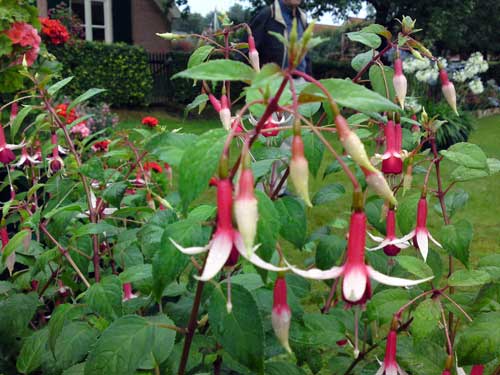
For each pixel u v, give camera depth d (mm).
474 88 2246
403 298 333
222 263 203
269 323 359
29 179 559
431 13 3154
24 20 670
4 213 436
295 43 207
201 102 400
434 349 333
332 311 405
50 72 704
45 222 469
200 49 393
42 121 477
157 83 3260
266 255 238
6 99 716
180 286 378
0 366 430
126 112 2953
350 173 223
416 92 2084
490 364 377
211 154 218
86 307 357
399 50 388
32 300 406
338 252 394
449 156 347
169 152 260
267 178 450
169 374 335
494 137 2410
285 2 990
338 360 417
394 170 372
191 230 243
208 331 384
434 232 1050
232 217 210
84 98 417
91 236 423
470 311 339
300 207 328
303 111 365
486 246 976
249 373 344
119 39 3459
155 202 520
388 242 359
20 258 448
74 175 466
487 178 1487
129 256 401
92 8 3436
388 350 300
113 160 510
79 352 342
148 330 281
